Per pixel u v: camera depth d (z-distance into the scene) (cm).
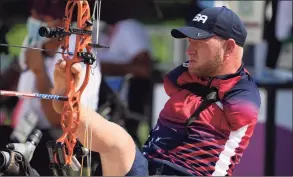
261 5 2277
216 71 1292
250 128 1272
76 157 1228
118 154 1144
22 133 1900
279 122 2397
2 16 2823
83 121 1111
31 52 1861
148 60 2653
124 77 2542
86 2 1095
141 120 2447
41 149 1708
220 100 1277
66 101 1095
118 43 2670
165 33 3472
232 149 1262
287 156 2403
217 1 2247
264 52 2469
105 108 1989
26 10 2644
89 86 1350
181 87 1335
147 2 2772
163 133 1307
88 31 1086
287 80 2312
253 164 2323
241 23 1305
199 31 1287
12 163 1112
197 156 1259
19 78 2088
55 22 1808
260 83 2262
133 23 2711
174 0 2845
